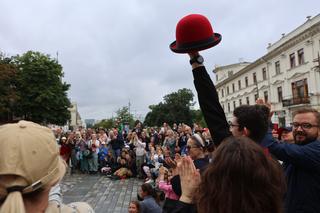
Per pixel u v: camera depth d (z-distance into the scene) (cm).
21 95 3806
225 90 5806
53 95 3925
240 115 217
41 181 109
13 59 3906
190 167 162
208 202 116
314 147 232
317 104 3091
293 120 279
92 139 1580
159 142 1630
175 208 155
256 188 111
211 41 188
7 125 116
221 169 116
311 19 3125
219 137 191
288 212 243
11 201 103
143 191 596
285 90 3700
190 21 188
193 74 201
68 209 128
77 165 1631
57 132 1731
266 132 217
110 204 922
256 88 4447
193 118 6531
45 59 3922
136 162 1423
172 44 204
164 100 6681
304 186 238
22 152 107
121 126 2275
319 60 2952
